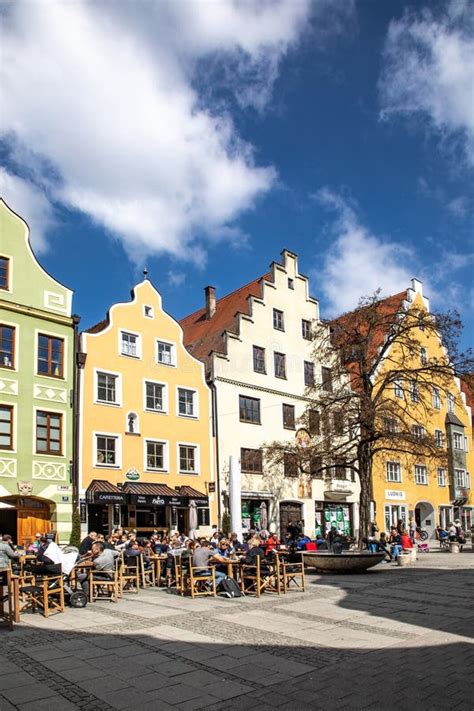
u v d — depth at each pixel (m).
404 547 29.42
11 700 8.02
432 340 52.75
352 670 9.40
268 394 38.59
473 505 55.44
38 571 14.28
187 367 34.44
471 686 8.63
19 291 27.88
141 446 31.25
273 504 37.25
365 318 32.69
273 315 40.19
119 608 14.85
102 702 7.97
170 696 8.22
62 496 27.45
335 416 32.53
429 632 12.02
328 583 20.05
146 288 33.38
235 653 10.35
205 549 17.47
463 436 55.41
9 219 28.17
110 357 30.83
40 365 28.09
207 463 34.25
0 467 25.78
